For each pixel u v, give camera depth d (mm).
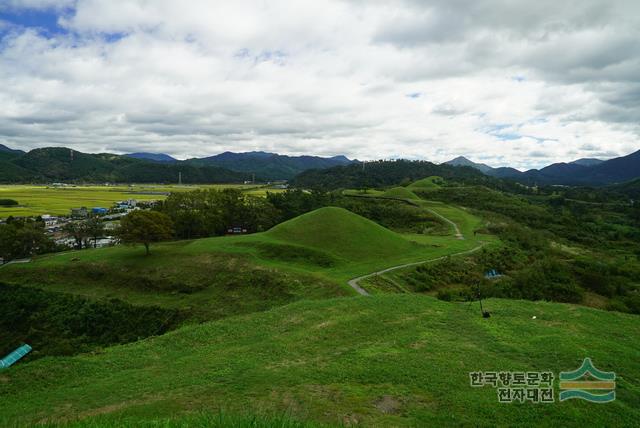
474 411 12172
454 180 195750
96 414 12742
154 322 41406
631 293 48781
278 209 95625
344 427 10836
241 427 7793
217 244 58750
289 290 43344
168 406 12781
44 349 38812
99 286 50438
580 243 91812
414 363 15914
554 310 24234
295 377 14789
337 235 62031
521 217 110500
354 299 27047
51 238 78500
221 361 17188
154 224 57281
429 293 43719
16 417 13125
